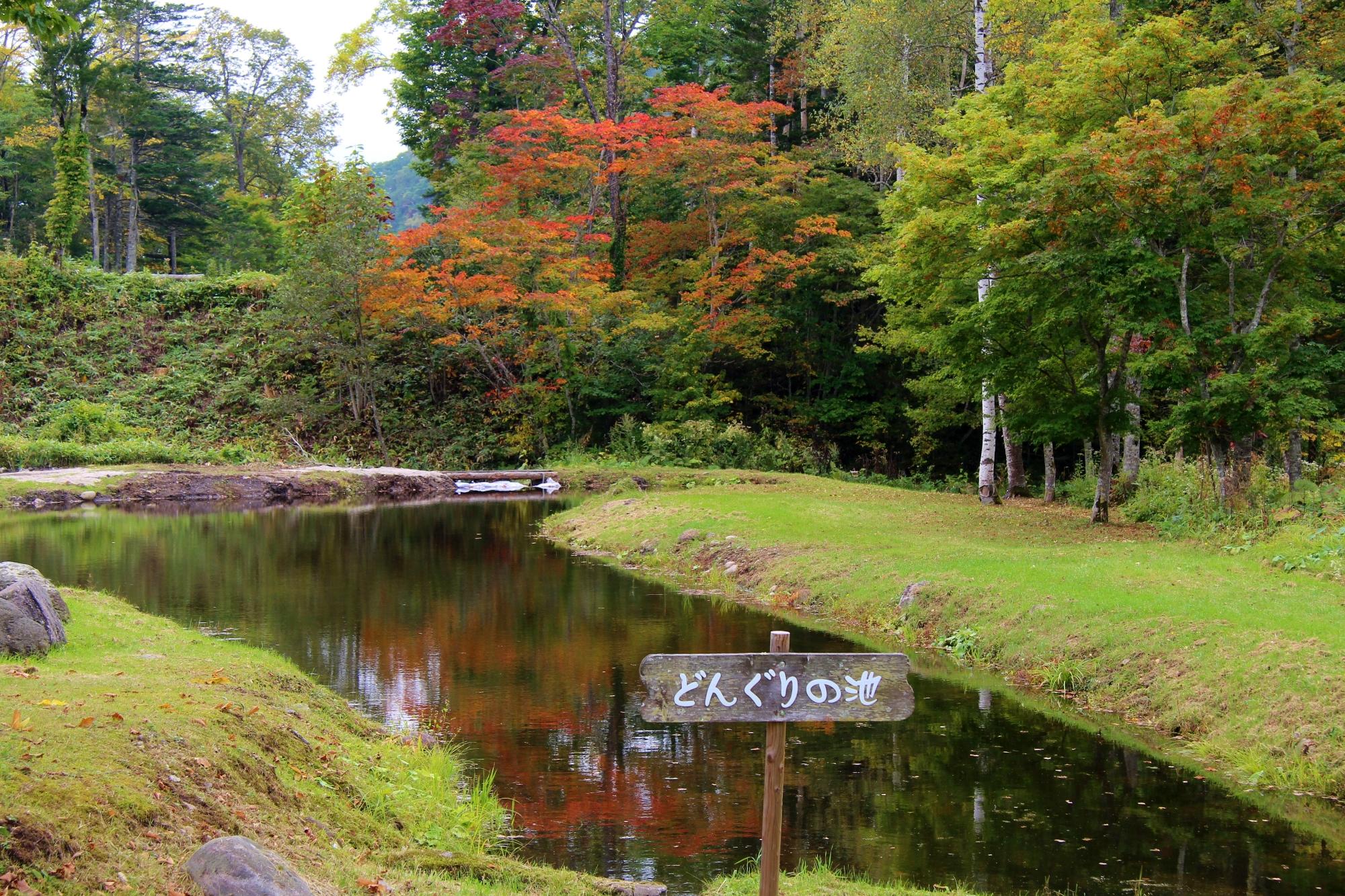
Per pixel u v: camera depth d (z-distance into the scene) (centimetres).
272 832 625
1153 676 1141
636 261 4272
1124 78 1967
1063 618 1299
